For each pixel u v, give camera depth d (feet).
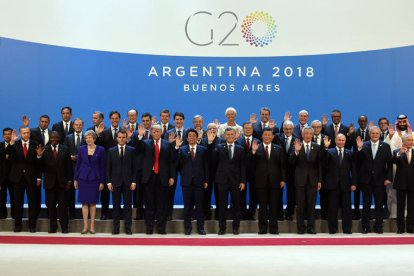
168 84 34.24
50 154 27.14
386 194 29.04
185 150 27.20
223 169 26.94
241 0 34.17
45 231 27.91
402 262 20.86
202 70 34.22
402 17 33.88
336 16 34.04
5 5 33.94
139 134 27.04
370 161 27.55
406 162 27.50
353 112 34.06
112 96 34.17
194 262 20.72
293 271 19.20
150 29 34.19
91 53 34.12
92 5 34.14
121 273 18.74
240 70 34.19
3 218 28.30
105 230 27.66
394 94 33.94
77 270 19.17
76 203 33.45
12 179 27.20
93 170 26.86
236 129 28.55
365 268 19.74
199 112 34.24
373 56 33.99
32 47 33.99
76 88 34.12
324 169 27.68
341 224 28.25
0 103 33.96
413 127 33.86
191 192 26.99
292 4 34.14
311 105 34.17
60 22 34.09
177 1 34.22
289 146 28.43
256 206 28.32
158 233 27.02
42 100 34.09
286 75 34.19
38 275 18.38
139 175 28.12
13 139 27.43
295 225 27.89
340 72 34.09
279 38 34.14
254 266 20.02
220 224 26.94
